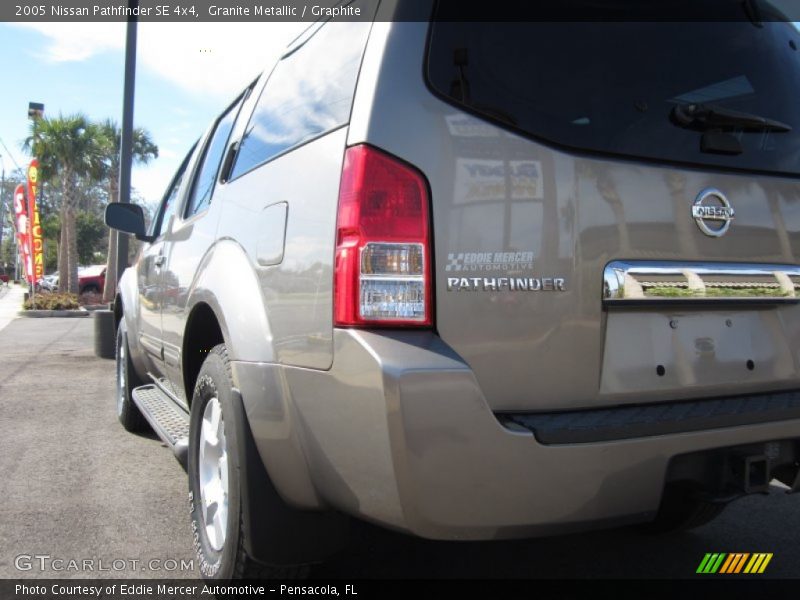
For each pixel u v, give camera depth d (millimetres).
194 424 2869
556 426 1886
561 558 3066
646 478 1942
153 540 3232
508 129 2012
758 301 2330
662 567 2975
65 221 28797
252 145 2883
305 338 2078
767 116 2488
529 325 1982
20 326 16656
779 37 2639
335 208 2014
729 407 2146
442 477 1796
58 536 3270
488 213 1959
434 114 1966
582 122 2096
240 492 2299
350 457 1925
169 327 3625
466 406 1810
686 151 2230
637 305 2129
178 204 4000
